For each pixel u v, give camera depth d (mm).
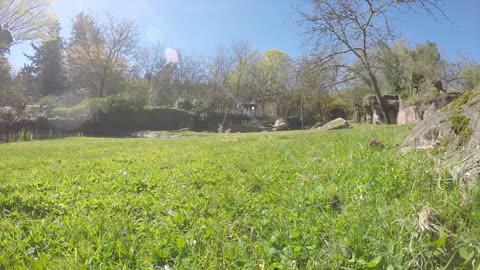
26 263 1994
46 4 17516
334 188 2879
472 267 1595
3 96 24406
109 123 28469
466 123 3350
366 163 3479
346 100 34938
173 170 4809
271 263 1859
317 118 40750
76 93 44312
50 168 5617
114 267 1904
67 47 44531
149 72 48469
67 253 2102
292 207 2607
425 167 2742
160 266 1936
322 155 5164
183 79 48844
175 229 2389
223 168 4762
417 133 4289
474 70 30094
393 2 16750
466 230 1819
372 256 1783
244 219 2506
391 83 24391
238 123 40750
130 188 3723
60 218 2740
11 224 2605
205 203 2955
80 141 14523
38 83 45312
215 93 46531
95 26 41844
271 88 46969
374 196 2529
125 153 7820
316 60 18188
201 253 2020
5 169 5762
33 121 23656
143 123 31016
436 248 1696
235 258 1938
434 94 16453
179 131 29344
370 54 18438
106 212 2809
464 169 2451
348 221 2146
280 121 37469
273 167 4430
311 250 1909
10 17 16453
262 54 47688
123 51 42500
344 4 17438
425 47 31500
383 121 20578
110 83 42938
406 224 1936
